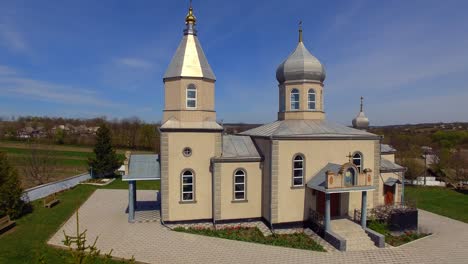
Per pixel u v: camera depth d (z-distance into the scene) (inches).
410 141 2871.6
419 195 1299.2
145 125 3053.6
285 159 782.5
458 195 1304.1
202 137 799.7
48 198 1050.7
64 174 1684.3
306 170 799.1
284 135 776.3
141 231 763.4
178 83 797.2
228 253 648.4
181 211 798.5
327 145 814.5
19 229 749.3
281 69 943.7
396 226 788.6
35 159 1422.2
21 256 588.4
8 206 807.7
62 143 2822.3
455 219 946.7
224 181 802.8
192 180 801.6
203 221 811.4
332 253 663.1
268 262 612.1
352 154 836.6
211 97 833.5
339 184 726.5
